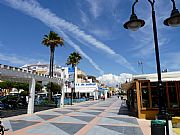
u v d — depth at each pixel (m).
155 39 6.57
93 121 14.91
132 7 7.09
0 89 46.41
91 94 69.81
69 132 10.80
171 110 15.44
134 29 7.13
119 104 36.69
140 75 16.17
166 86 15.90
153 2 6.74
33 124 13.48
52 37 39.31
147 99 16.16
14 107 26.48
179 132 10.85
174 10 6.63
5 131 10.98
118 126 12.66
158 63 6.45
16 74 18.39
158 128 6.37
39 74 22.64
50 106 30.75
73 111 23.12
